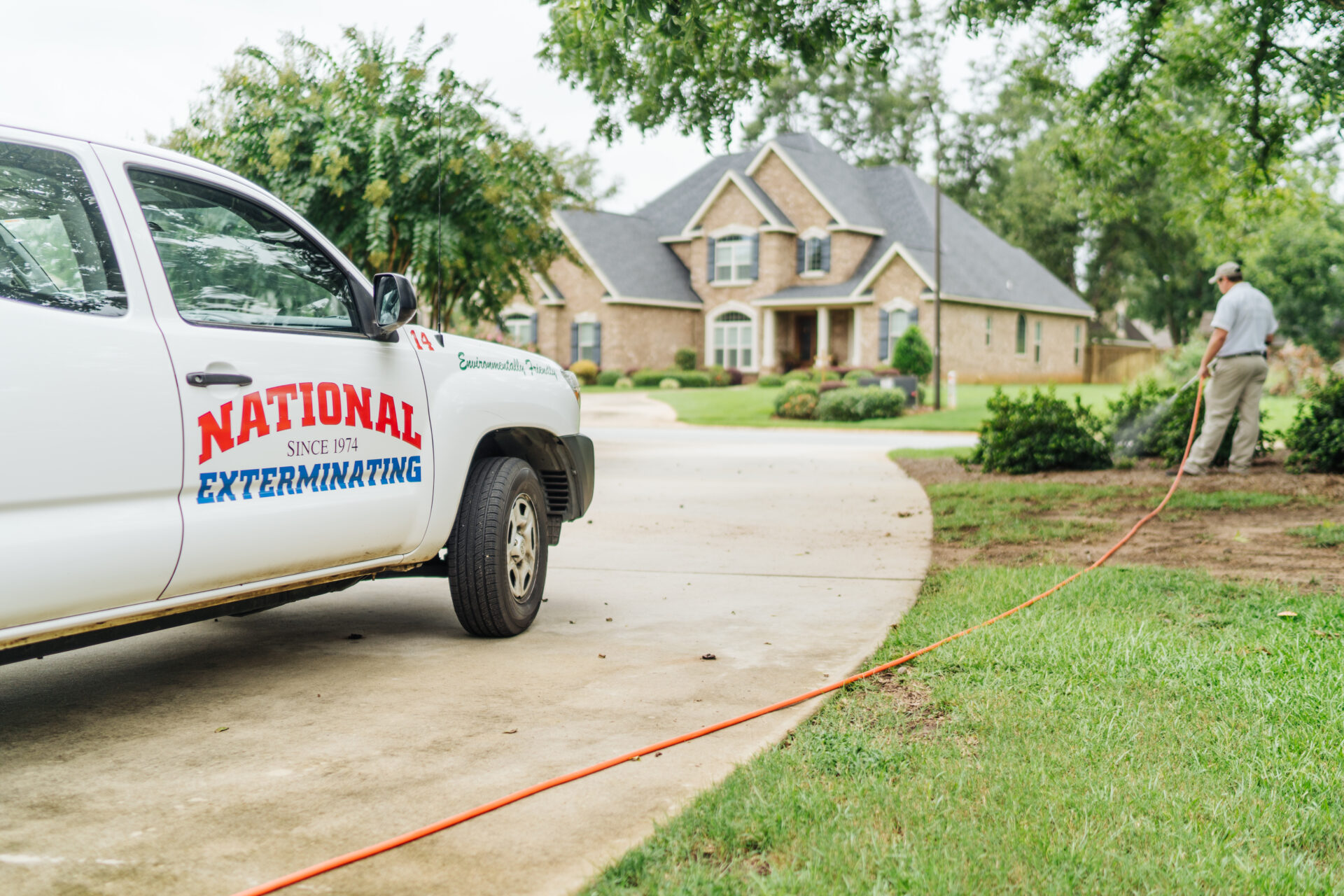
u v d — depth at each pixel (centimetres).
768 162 4228
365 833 304
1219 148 1370
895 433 2320
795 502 1074
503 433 578
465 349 529
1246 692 404
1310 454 1130
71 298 342
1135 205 1449
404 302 450
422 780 344
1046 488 1085
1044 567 678
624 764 355
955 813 302
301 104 1254
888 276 3816
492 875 277
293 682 456
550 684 451
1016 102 5181
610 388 3947
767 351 4169
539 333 4344
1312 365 3206
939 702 409
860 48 956
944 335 3741
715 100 982
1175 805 306
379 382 459
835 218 4034
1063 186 1455
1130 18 1210
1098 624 513
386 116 1233
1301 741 354
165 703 427
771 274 4178
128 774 349
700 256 4384
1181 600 569
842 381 3538
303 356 421
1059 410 1280
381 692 441
